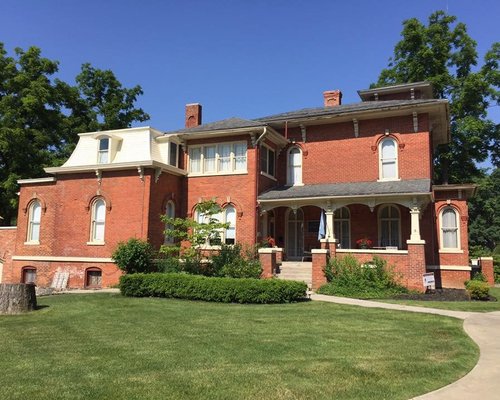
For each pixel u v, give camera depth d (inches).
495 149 1396.4
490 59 1380.4
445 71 1380.4
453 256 868.6
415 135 842.8
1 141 1131.9
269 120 946.1
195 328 421.4
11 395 238.8
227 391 246.8
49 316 494.0
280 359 312.8
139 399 234.5
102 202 869.2
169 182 888.3
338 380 268.1
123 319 471.2
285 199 832.9
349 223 896.3
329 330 413.1
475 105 1352.1
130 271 752.3
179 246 826.8
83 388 249.9
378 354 328.5
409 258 705.0
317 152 924.0
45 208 911.7
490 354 334.0
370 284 679.7
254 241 851.4
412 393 248.5
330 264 722.2
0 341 369.4
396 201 751.7
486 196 2191.2
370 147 877.8
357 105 948.0
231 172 887.7
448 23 1433.3
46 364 298.8
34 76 1279.5
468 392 251.1
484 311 536.4
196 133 897.5
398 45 1445.6
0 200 1203.2
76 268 861.2
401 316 487.8
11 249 946.1
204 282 619.2
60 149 1353.3
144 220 818.8
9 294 513.7
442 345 357.1
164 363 301.3
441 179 1466.5
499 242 2226.9
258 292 590.6
